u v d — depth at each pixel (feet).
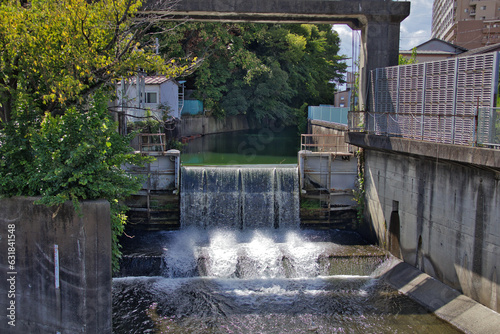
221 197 75.51
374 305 50.55
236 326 46.52
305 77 195.00
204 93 160.25
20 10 41.01
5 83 39.91
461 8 293.02
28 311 35.17
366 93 71.67
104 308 35.06
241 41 159.33
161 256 59.52
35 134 34.68
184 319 47.80
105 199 35.01
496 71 43.86
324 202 76.33
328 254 61.36
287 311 49.57
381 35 70.74
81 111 42.04
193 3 67.15
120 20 42.83
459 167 48.06
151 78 119.65
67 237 34.04
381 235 66.03
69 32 41.86
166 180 75.46
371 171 69.77
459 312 46.16
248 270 58.85
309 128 156.46
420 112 56.39
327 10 69.00
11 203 34.14
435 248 52.60
